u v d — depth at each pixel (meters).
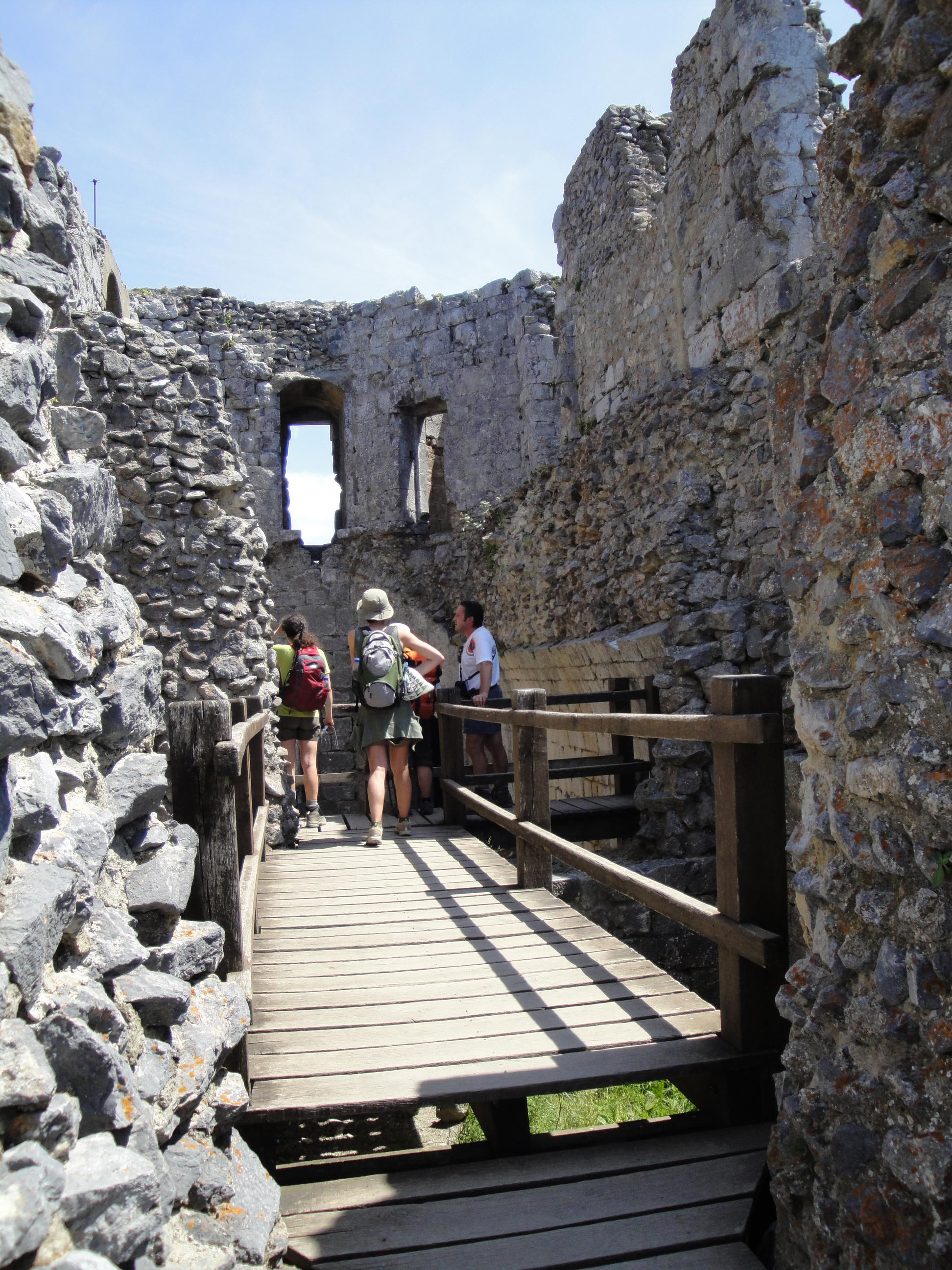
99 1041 1.48
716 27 6.83
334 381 15.23
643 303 8.38
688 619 6.31
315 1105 2.45
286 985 3.36
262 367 12.09
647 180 8.86
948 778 1.69
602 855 7.11
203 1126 2.05
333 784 8.72
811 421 2.22
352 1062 2.72
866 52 2.07
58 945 1.63
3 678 1.46
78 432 2.39
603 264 9.40
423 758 7.28
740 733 2.63
